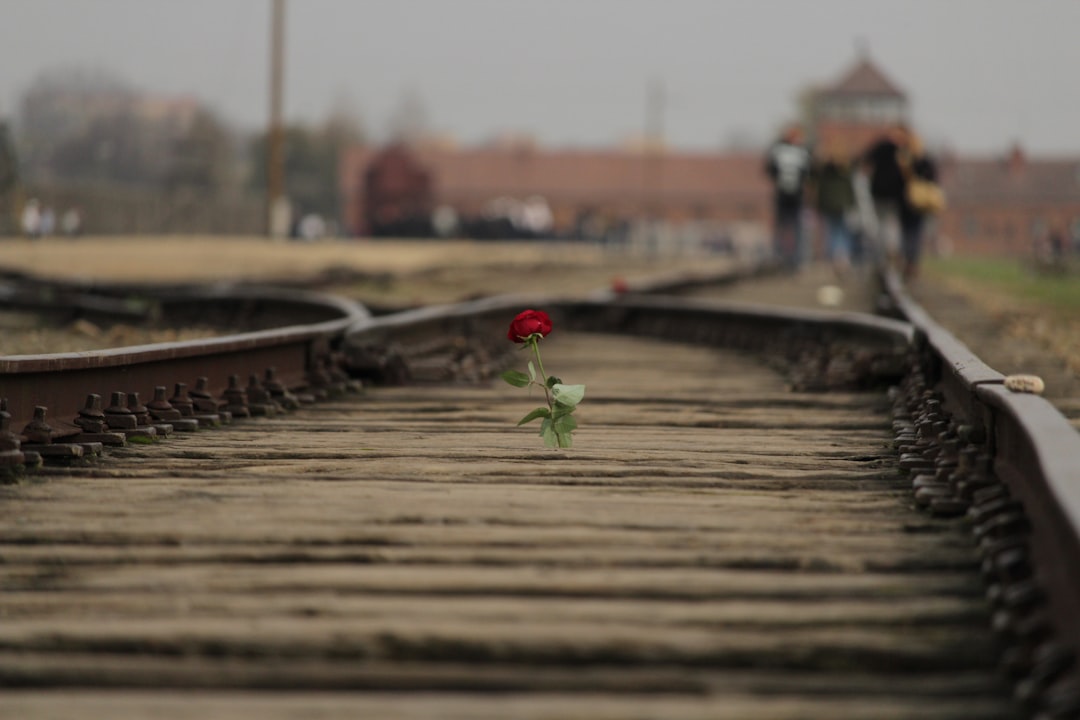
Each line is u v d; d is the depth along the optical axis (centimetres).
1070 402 2823
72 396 2238
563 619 1252
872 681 1112
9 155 12975
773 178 10088
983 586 1333
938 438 2030
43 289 7088
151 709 1049
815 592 1328
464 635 1180
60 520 1642
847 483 1930
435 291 8175
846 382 3262
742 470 2025
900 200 8200
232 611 1282
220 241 17775
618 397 3164
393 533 1554
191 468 2031
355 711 1040
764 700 1074
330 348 3500
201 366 2723
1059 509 1145
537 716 1023
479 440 2397
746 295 8075
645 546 1527
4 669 1131
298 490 1853
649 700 1070
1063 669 1045
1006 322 5147
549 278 10244
